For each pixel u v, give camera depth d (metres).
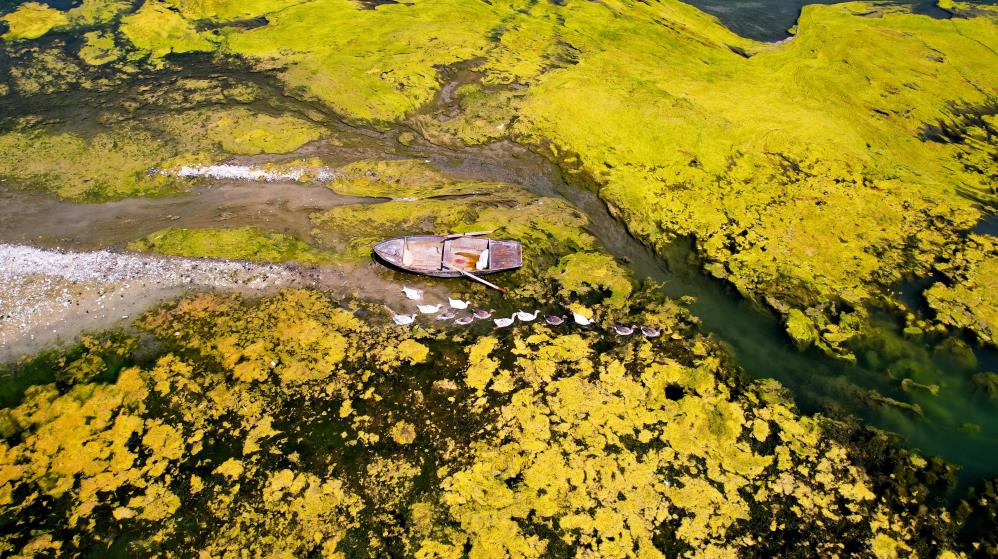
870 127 37.62
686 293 27.94
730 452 21.95
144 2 47.50
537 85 40.34
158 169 33.75
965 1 52.75
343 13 47.22
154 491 20.55
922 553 19.53
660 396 23.62
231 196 32.50
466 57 42.75
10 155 34.31
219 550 19.16
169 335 25.31
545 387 23.77
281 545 19.27
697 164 34.62
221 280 27.61
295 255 29.05
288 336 25.36
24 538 19.45
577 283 28.16
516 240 29.94
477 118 38.19
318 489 20.59
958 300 27.27
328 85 40.00
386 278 28.11
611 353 25.17
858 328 26.20
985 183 34.31
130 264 28.20
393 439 22.05
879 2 53.19
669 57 44.19
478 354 24.92
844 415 23.25
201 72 41.28
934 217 31.53
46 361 24.39
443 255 28.66
